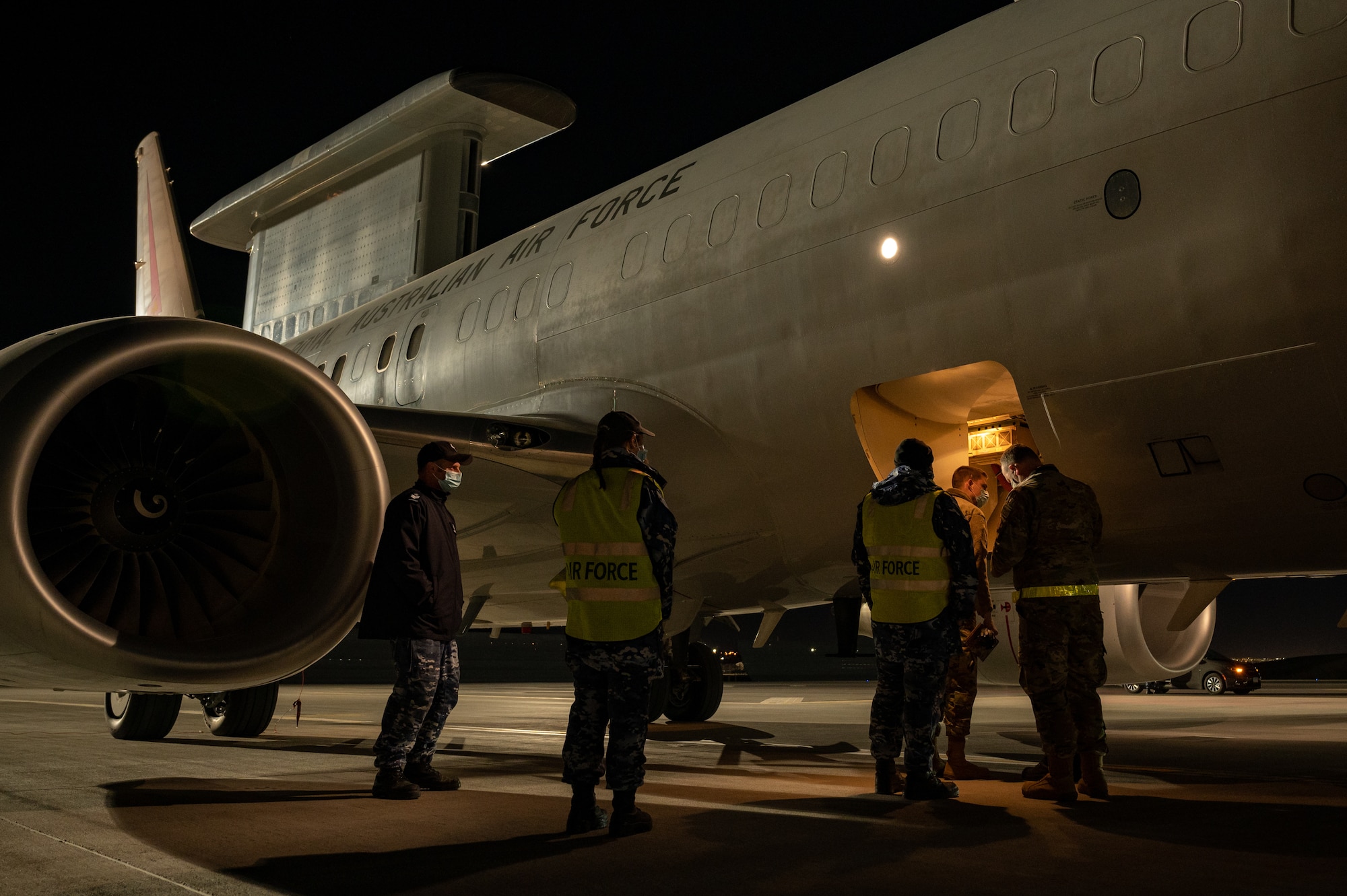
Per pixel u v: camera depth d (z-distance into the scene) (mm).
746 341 6543
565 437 7180
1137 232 4824
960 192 5500
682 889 2674
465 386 8898
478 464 7094
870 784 4770
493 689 24859
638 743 3455
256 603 5301
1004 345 5309
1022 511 4266
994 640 4953
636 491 3525
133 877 2852
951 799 4188
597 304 7645
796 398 6289
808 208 6297
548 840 3344
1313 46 4395
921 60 6316
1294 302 4379
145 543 5258
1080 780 4594
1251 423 4660
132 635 4703
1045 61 5430
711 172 7316
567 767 3514
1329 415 4441
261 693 7605
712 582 7852
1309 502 4750
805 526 6746
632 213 7832
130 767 5434
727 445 6789
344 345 11211
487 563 8781
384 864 2988
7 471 4422
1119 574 5902
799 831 3461
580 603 3527
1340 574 5410
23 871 2932
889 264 5781
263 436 5496
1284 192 4398
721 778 5000
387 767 4242
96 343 4703
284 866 2980
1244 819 3664
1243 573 5520
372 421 6691
